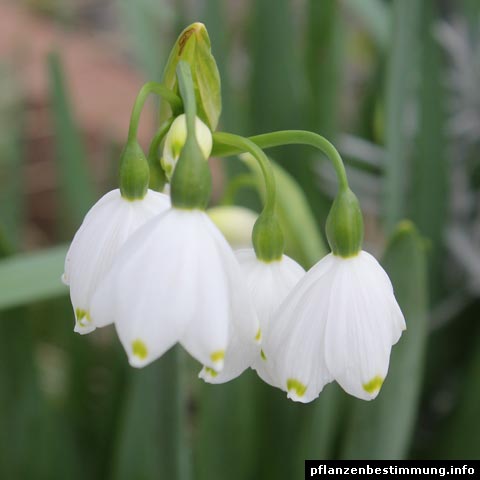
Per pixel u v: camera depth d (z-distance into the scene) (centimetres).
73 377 37
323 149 22
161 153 23
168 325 21
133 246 21
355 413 30
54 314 41
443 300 37
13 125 45
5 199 44
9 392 33
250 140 23
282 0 36
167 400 28
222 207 31
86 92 75
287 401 32
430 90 35
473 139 39
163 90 23
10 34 85
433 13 35
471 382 34
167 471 29
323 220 38
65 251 30
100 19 91
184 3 35
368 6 40
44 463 34
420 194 36
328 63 38
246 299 21
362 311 22
